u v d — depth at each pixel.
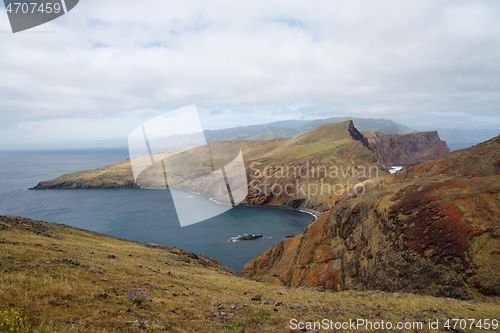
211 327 12.33
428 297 24.23
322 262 49.09
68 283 14.02
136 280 18.62
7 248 19.88
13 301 10.84
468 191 40.31
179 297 16.64
